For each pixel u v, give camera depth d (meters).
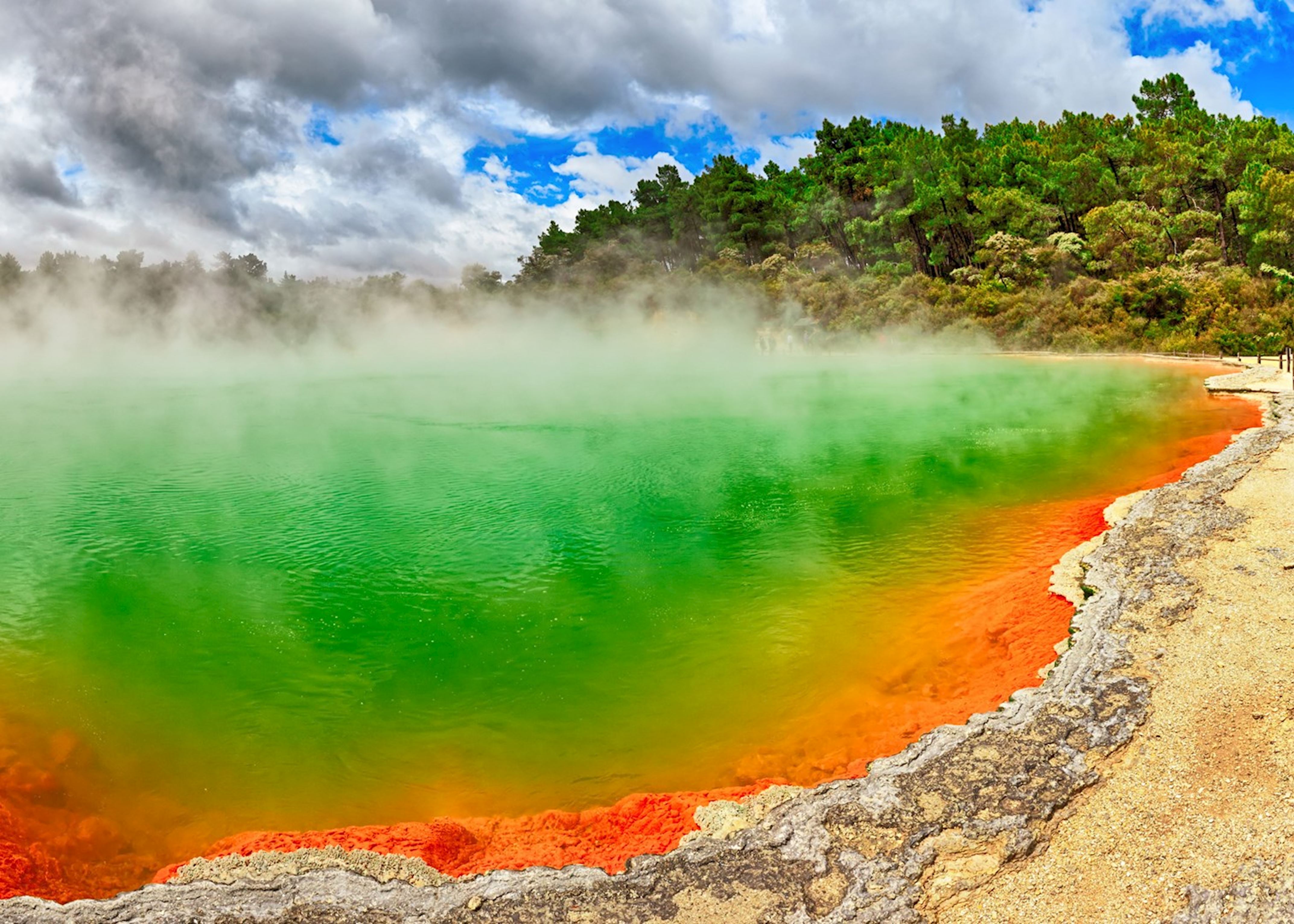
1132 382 26.58
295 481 15.36
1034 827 4.48
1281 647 6.08
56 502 13.73
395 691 7.45
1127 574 8.08
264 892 4.29
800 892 4.16
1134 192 46.41
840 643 8.11
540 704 7.20
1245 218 37.72
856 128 60.78
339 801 5.93
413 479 15.32
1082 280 40.41
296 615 9.04
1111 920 3.79
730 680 7.50
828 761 6.02
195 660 7.99
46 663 7.82
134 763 6.35
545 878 4.39
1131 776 4.84
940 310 43.50
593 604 9.26
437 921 4.08
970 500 13.03
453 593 9.62
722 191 65.38
